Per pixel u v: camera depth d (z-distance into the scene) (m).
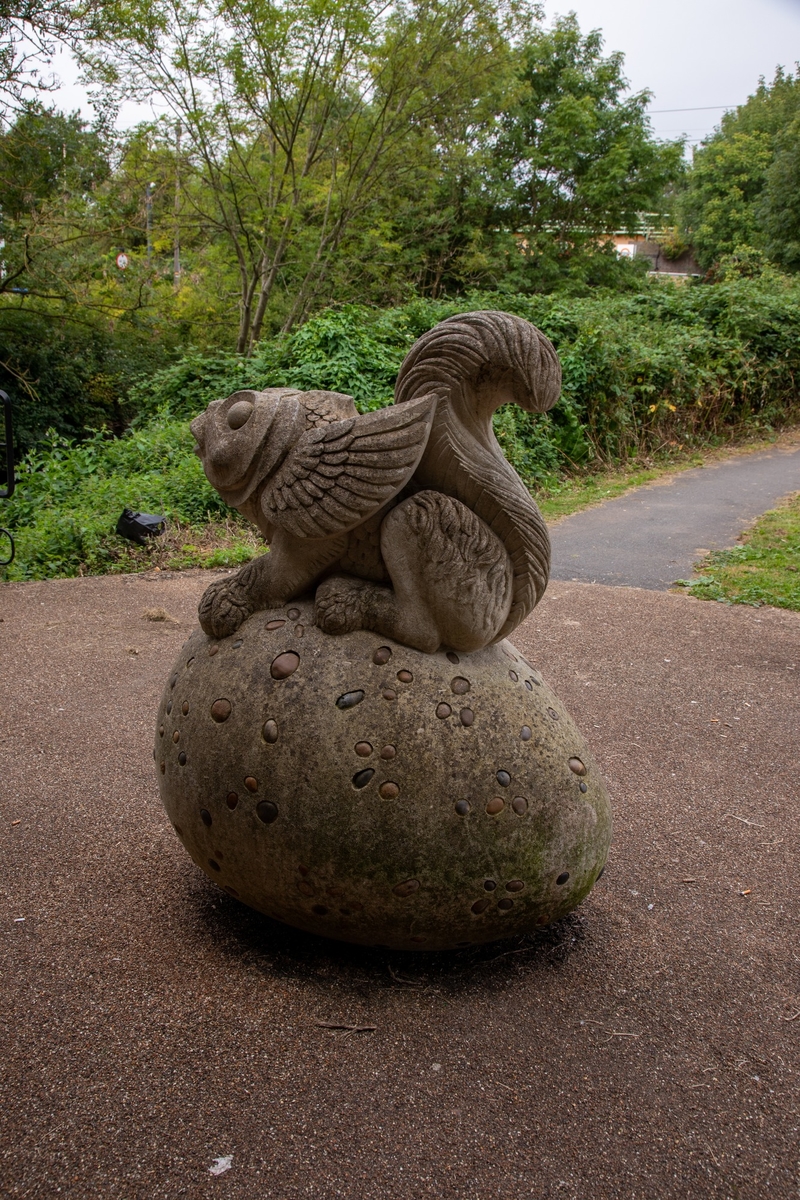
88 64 13.40
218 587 2.34
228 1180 1.68
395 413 2.09
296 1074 1.94
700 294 14.59
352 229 15.95
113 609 5.79
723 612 6.15
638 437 12.10
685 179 32.84
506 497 2.21
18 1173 1.68
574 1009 2.21
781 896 2.82
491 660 2.30
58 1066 1.93
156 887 2.68
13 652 4.89
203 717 2.22
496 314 2.18
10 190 13.10
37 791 3.31
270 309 16.77
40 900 2.59
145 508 7.68
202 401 10.89
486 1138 1.80
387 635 2.17
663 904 2.75
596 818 2.32
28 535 7.23
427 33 14.65
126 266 14.41
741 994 2.31
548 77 22.72
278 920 2.39
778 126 34.38
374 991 2.23
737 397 13.75
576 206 22.53
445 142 18.45
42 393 14.77
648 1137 1.83
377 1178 1.70
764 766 3.81
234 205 15.02
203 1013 2.12
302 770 2.05
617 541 8.25
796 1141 1.84
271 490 2.21
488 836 2.09
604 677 4.84
